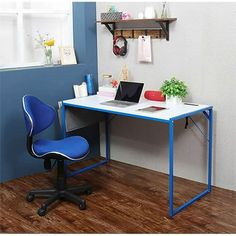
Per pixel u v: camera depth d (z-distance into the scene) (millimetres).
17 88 3615
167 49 3633
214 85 3357
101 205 3170
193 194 3359
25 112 2982
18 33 3832
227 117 3320
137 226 2820
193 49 3441
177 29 3520
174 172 3791
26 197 3279
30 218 2951
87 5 4078
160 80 3748
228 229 2770
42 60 4156
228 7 3162
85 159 4332
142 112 3115
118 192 3428
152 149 3951
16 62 3939
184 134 3646
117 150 4289
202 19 3334
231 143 3334
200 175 3604
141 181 3682
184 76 3553
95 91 4305
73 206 3152
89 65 4207
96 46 4254
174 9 3504
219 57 3285
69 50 4121
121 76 4008
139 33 3832
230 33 3186
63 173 3213
